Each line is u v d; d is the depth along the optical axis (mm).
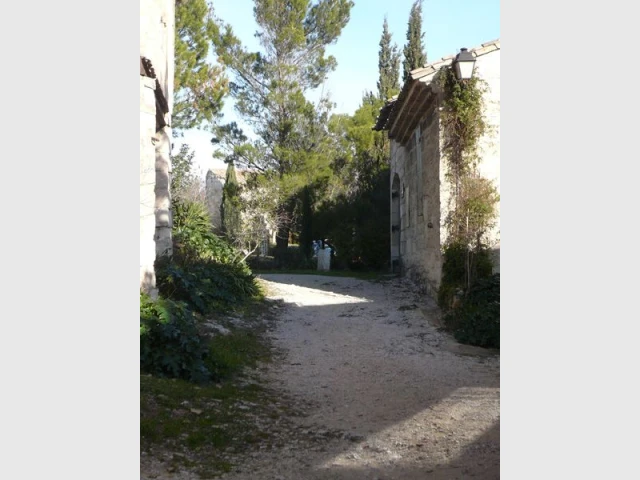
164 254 10922
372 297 13945
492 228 11070
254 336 9289
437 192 11711
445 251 11234
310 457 4809
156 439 4840
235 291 11633
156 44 11070
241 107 25391
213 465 4543
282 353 8617
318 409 6172
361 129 26031
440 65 11539
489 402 6293
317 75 25891
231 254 13484
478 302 9914
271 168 25406
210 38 24062
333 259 23453
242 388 6621
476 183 11008
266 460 4715
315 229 24719
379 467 4602
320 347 9078
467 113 11047
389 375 7559
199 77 21562
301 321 10953
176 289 9914
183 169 20016
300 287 15398
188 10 21359
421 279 14430
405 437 5301
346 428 5559
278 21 25281
